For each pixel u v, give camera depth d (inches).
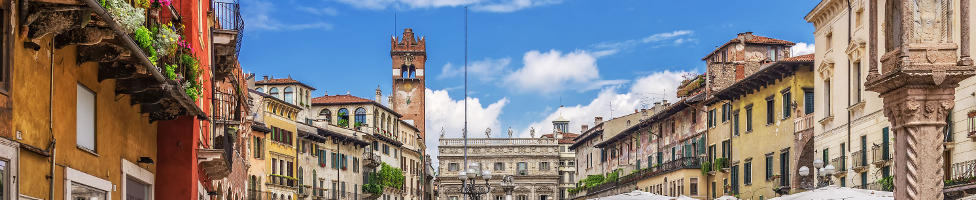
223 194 1743.4
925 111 583.8
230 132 1391.5
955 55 579.2
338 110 4564.5
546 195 5925.2
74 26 569.6
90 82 702.5
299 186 3540.8
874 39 632.4
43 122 587.5
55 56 615.2
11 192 526.3
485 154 5935.0
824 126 2135.8
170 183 1003.3
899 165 597.3
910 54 579.5
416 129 5285.4
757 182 2571.4
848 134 1988.2
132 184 874.1
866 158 1897.1
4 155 514.3
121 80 777.6
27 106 556.4
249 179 3014.3
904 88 587.2
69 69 648.4
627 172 3836.1
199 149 1093.1
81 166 677.3
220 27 1270.9
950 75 574.9
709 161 2942.9
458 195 5876.0
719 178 2878.9
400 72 5634.8
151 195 959.0
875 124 1849.2
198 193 1125.1
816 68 2181.3
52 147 601.0
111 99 765.9
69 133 650.2
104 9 538.6
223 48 1285.7
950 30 581.6
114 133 780.0
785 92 2393.0
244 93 2399.1
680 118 3257.9
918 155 582.6
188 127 1015.0
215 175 1311.5
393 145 4788.4
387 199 4621.1
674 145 3314.5
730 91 2726.4
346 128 4136.3
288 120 3442.4
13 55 526.3
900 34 589.9
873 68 628.1
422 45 5674.2
